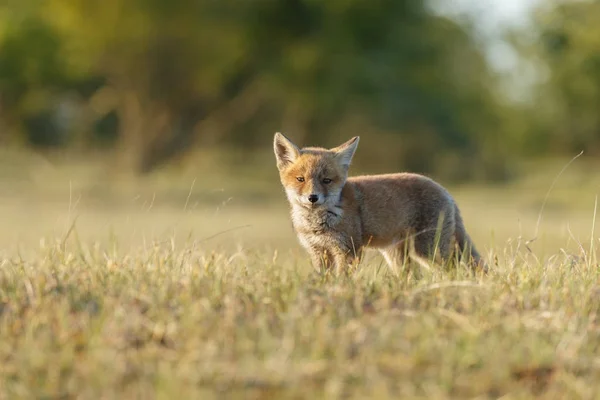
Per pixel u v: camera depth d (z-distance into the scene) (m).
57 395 4.24
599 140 44.88
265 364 4.43
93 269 6.54
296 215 8.19
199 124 39.91
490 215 22.17
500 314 5.42
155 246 7.34
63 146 43.50
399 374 4.46
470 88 42.94
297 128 40.34
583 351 4.79
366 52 35.34
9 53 35.69
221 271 6.55
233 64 36.81
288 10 34.59
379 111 36.81
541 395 4.32
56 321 5.15
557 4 39.94
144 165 36.91
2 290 5.82
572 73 41.25
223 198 27.91
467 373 4.48
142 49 35.31
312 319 5.13
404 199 8.24
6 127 42.06
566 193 30.62
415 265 7.98
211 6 34.50
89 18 34.09
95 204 24.94
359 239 8.01
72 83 39.66
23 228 16.36
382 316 5.19
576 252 8.30
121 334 4.89
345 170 8.16
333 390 4.18
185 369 4.39
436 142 39.53
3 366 4.54
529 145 47.66
